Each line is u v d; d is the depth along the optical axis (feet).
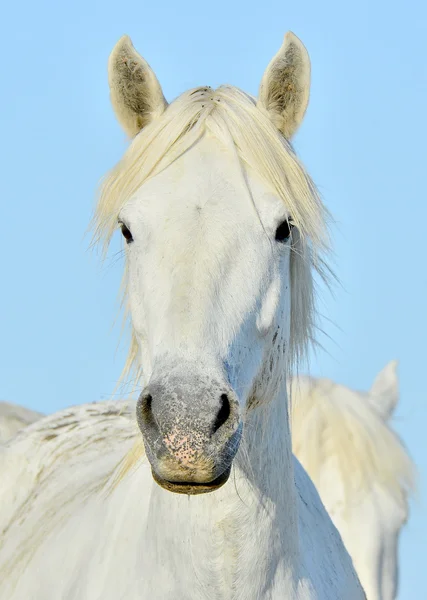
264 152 20.01
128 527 21.35
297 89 21.56
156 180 19.81
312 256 21.49
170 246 18.86
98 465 27.09
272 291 19.57
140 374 21.68
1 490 29.27
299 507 22.50
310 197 20.45
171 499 19.83
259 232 19.31
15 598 23.89
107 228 21.22
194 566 19.77
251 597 19.94
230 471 17.98
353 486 36.01
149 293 18.98
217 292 18.54
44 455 29.40
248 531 19.77
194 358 17.63
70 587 22.06
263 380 19.90
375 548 35.42
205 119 20.51
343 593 22.76
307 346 21.77
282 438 20.65
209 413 17.11
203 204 19.19
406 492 36.88
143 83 21.71
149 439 17.40
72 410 31.32
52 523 25.44
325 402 37.29
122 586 20.63
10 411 38.88
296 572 20.75
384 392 40.19
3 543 27.27
